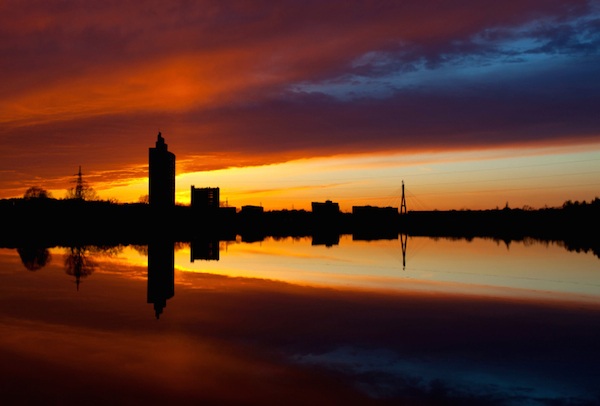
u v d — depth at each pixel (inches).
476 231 6333.7
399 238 4837.6
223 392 595.2
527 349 778.8
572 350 774.5
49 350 756.6
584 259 2383.1
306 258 2484.0
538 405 562.9
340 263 2209.6
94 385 613.9
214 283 1510.8
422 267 2028.8
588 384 627.2
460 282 1560.0
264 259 2417.6
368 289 1395.2
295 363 702.5
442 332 883.4
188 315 1012.5
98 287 1408.7
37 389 600.1
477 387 616.4
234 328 903.7
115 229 5851.4
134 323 940.0
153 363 698.2
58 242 3543.3
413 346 792.9
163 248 3164.4
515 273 1814.7
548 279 1638.8
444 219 7258.9
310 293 1315.2
